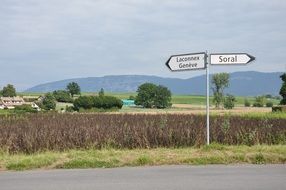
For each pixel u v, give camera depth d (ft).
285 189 28.30
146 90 374.02
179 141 66.49
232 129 71.82
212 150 44.93
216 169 36.35
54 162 39.63
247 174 33.78
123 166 38.75
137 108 357.00
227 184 29.89
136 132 66.54
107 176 33.32
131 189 28.48
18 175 34.47
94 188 28.86
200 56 47.26
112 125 78.48
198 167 37.58
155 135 66.54
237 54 46.91
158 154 42.96
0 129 74.38
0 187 29.58
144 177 32.76
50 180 31.96
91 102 319.06
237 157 40.93
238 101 479.00
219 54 47.06
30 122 93.71
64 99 438.40
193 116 121.49
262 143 67.56
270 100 453.17
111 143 64.44
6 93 506.89
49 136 65.41
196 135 66.85
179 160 40.19
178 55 48.70
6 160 41.16
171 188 28.66
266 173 34.19
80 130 69.00
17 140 64.13
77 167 38.45
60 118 115.34
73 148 64.08
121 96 592.60
